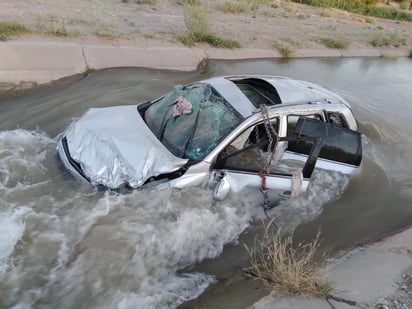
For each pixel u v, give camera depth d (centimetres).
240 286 458
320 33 2036
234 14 2058
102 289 432
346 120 638
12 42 967
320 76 1376
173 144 539
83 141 535
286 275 446
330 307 414
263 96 618
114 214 498
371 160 777
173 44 1269
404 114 1105
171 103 593
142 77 1043
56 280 432
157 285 451
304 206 606
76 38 1113
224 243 523
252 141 552
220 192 522
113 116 575
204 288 457
